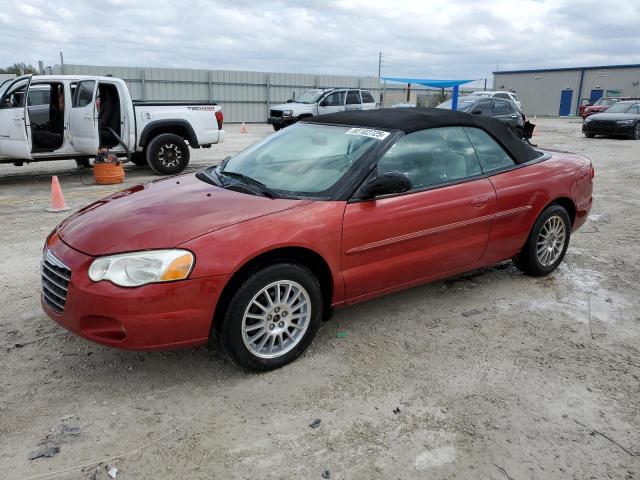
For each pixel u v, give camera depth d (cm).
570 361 344
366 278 353
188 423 277
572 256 556
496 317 406
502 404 296
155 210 322
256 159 410
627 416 287
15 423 273
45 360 334
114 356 340
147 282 278
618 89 4862
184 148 1100
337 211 332
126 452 255
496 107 1755
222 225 302
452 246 394
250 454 255
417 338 371
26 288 450
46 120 1136
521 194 430
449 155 399
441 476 242
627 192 923
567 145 1759
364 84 3806
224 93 3300
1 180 1034
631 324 398
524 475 244
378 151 361
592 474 245
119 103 1018
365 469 246
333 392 305
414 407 292
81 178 1059
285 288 321
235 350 307
